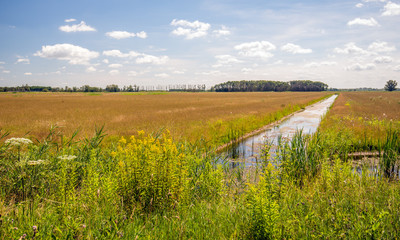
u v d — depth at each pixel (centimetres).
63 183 385
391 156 747
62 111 2703
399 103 4038
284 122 2123
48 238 258
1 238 253
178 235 291
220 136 1357
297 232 297
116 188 369
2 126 1503
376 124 1527
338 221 309
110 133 1314
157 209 364
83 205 341
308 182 614
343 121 1659
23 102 4397
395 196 414
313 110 3338
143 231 302
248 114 2383
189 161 552
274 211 293
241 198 446
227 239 293
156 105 3800
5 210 332
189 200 414
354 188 466
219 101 5019
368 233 276
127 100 5472
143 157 395
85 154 580
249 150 1131
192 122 1806
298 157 715
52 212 333
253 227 296
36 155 527
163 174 378
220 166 555
